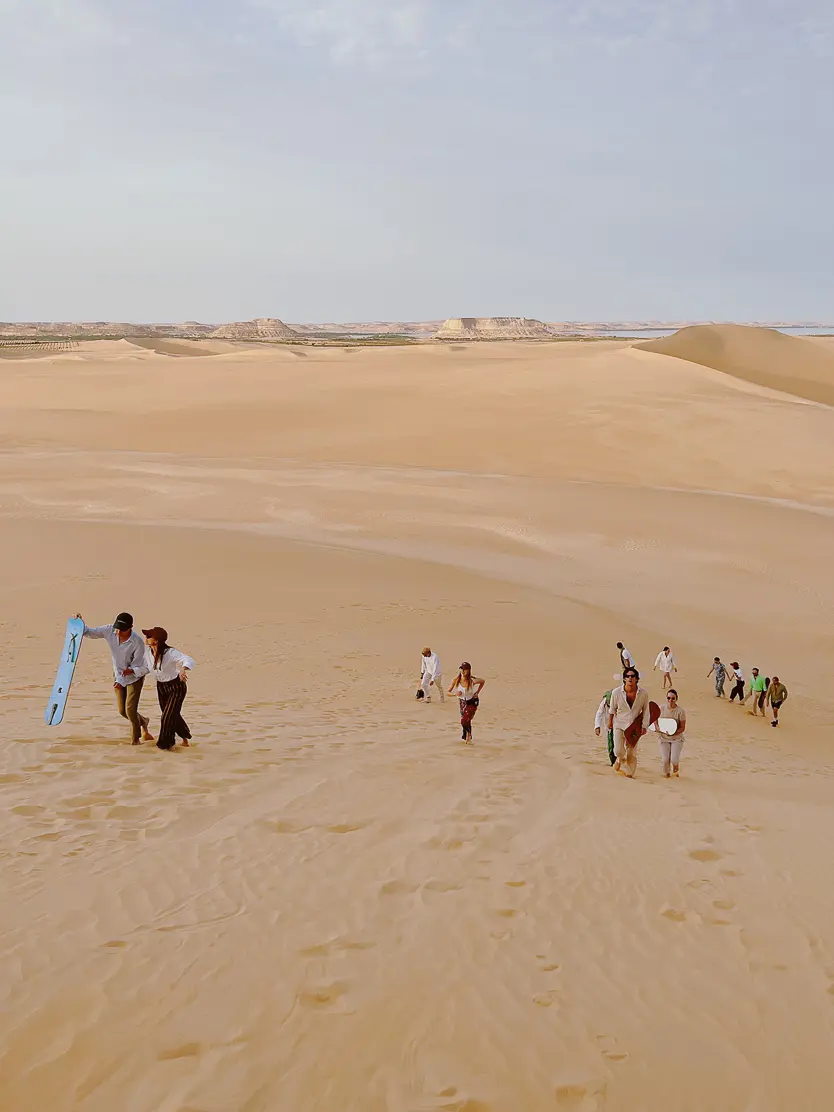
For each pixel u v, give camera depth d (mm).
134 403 68688
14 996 4391
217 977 4758
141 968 4773
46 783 8078
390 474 46188
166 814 7410
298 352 146750
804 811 9789
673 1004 4969
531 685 18781
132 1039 4172
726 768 13023
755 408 59250
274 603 24297
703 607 28219
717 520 37844
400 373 80062
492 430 56562
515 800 8844
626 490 43062
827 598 29281
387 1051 4293
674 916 6137
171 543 31078
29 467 47094
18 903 5418
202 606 23453
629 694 10969
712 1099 4176
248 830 7137
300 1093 3945
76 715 11578
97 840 6652
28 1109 3684
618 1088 4191
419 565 30531
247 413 63875
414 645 21344
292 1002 4598
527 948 5465
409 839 7270
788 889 6844
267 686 16375
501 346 153250
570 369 74938
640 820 8586
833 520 38594
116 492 41750
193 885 5926
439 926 5633
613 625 25453
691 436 53781
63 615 21500
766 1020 4867
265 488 42906
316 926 5469
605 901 6301
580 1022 4695
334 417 61938
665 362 75375
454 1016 4633
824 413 59094
